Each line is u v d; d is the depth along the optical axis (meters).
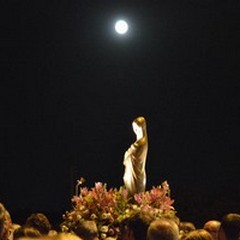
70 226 17.05
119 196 17.39
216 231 13.34
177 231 9.55
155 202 17.31
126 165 18.31
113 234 16.78
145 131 18.52
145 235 9.45
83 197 17.41
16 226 12.39
